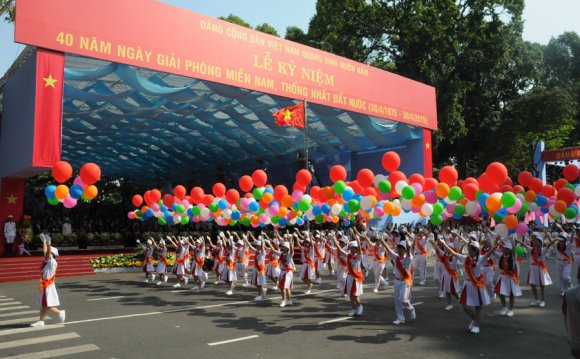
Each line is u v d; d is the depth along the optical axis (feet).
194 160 123.85
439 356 23.40
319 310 36.27
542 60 136.56
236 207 47.26
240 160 118.42
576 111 125.59
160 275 56.44
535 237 37.37
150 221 126.62
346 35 117.08
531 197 39.88
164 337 27.86
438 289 46.88
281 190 42.65
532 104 121.70
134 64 49.44
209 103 70.54
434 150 128.88
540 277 36.47
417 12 108.88
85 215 123.95
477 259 28.14
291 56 64.49
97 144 106.93
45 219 116.98
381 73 77.71
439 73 118.21
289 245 39.06
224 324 31.40
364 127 79.87
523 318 32.24
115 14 48.65
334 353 24.07
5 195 65.16
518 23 126.52
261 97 70.64
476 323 28.22
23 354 24.40
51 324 31.78
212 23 56.29
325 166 104.53
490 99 132.16
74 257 64.49
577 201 46.37
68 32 45.60
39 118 44.04
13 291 49.01
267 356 23.63
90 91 62.59
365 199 36.42
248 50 59.57
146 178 156.97
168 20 52.44
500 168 32.14
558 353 23.76
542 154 108.17
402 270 31.14
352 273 33.47
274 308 37.42
